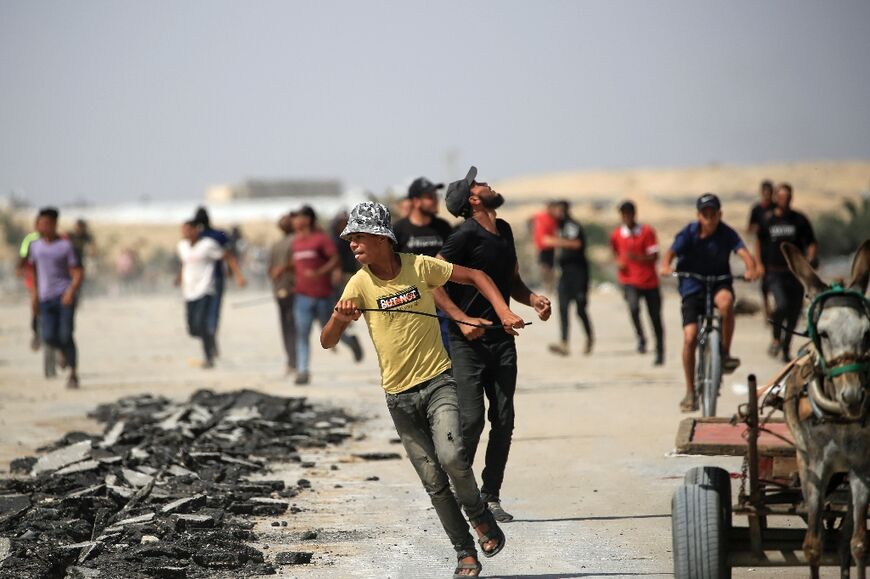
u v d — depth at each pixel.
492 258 27.91
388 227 22.36
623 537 27.44
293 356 62.56
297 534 27.91
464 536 23.53
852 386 18.66
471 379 28.02
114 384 59.94
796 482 22.58
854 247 138.25
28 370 68.38
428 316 22.94
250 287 180.25
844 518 20.77
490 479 28.73
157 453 35.56
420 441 23.19
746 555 20.84
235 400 46.22
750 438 20.61
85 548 25.42
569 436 41.25
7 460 38.25
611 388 53.66
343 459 38.03
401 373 22.89
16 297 163.62
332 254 56.91
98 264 196.62
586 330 69.38
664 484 33.06
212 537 26.41
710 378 37.12
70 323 58.03
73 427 45.34
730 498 22.12
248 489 32.16
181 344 86.81
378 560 25.69
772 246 56.56
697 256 38.72
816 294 20.23
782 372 22.53
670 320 96.06
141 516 28.19
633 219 64.81
